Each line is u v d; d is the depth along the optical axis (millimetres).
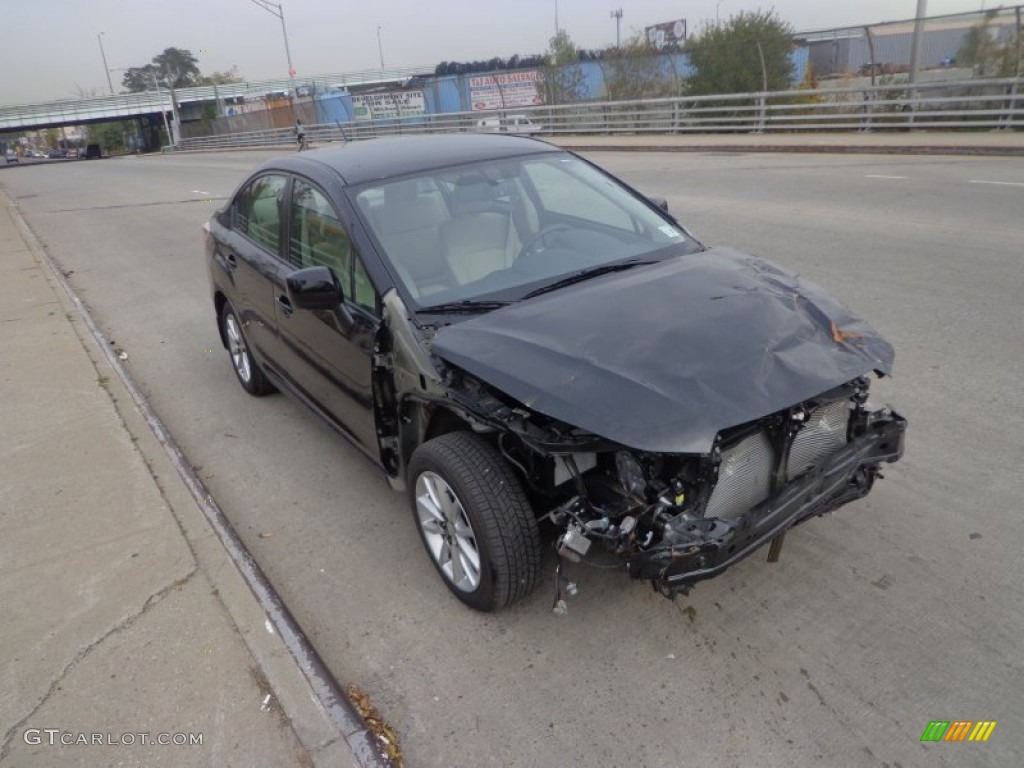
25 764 2658
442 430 3434
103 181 30797
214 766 2605
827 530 3650
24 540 3980
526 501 3037
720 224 10312
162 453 4820
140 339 7844
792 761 2531
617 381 2779
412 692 2955
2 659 3152
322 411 4523
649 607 3262
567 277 3727
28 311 8438
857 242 8625
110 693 2936
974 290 6645
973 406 4664
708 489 2754
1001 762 2469
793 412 2887
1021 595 3152
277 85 84375
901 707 2693
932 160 14953
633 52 28859
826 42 24000
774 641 3027
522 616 3289
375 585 3615
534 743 2680
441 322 3395
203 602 3393
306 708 2803
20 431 5277
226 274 5559
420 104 36906
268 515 4305
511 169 4363
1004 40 17703
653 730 2691
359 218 3801
